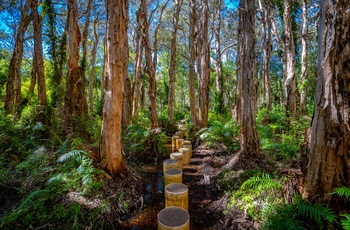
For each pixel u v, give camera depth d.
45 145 4.67
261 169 3.91
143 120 10.83
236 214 2.88
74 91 5.71
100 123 6.34
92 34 19.06
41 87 6.82
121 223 2.90
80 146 4.08
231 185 3.69
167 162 4.39
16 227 2.41
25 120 5.78
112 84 3.71
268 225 2.26
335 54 1.96
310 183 2.25
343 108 1.96
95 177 3.43
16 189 3.03
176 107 21.22
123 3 3.76
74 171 3.44
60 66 7.54
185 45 20.42
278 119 7.97
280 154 4.35
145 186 4.14
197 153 6.64
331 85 2.00
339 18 1.91
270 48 11.82
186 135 9.30
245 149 4.41
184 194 2.90
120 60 3.77
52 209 2.70
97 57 20.92
